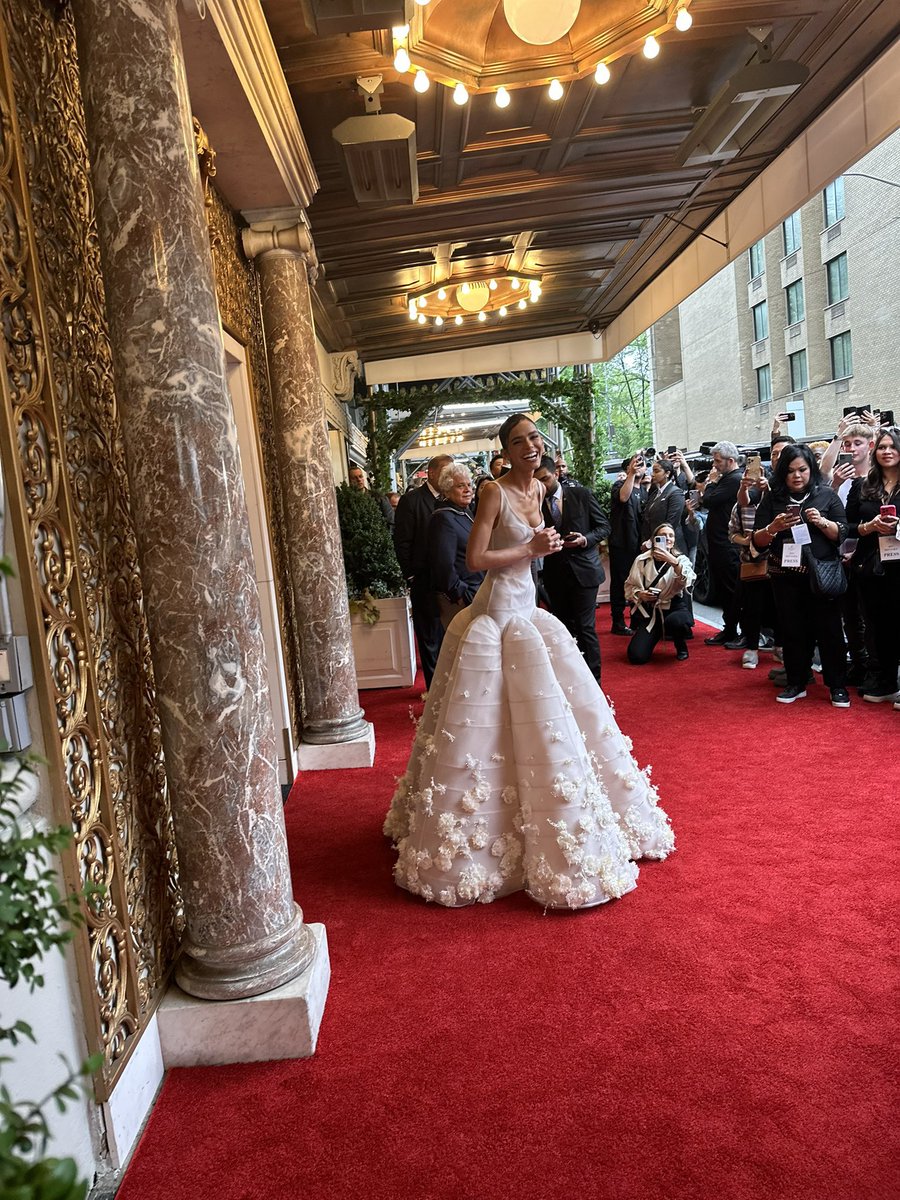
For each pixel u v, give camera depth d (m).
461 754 3.09
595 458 13.20
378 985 2.60
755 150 6.90
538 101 5.60
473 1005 2.44
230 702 2.32
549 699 3.03
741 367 17.33
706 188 7.66
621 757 3.28
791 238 12.88
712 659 6.98
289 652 5.16
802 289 12.63
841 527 5.00
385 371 13.17
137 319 2.21
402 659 7.12
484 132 6.01
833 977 2.41
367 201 6.34
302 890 3.32
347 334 11.18
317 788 4.63
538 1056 2.19
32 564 1.81
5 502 1.78
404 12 3.72
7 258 1.84
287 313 4.84
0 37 1.86
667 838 3.30
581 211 7.84
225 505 2.29
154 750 2.50
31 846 0.99
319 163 6.14
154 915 2.41
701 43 5.14
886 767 4.02
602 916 2.88
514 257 9.07
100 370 2.35
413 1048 2.28
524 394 13.09
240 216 4.77
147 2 2.18
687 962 2.55
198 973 2.37
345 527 7.09
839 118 6.01
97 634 2.18
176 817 2.37
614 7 4.59
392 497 11.03
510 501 3.25
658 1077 2.06
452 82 4.92
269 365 4.93
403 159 5.45
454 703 3.12
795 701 5.36
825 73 5.72
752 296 16.19
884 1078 1.99
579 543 5.26
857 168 9.46
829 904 2.81
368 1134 1.97
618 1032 2.25
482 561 3.17
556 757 2.99
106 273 2.23
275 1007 2.30
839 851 3.19
